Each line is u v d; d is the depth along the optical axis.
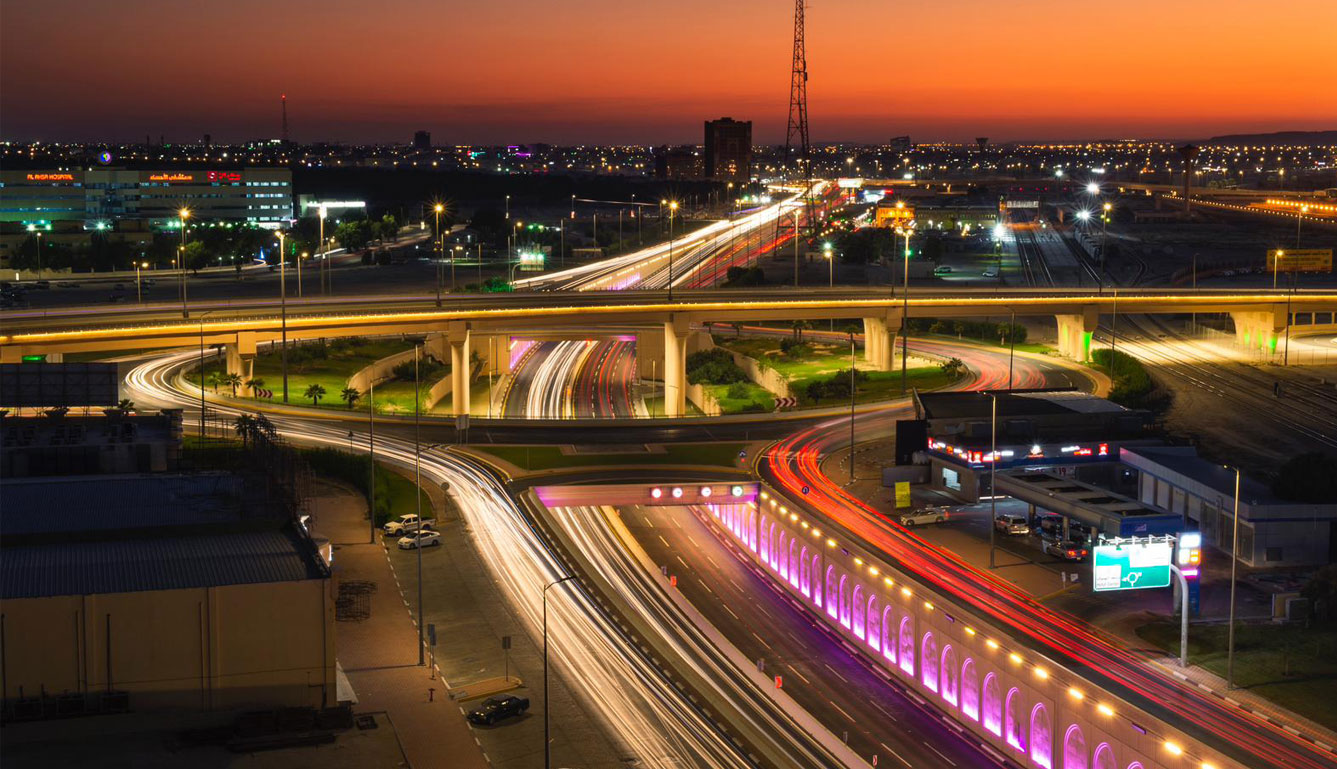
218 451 128.12
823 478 149.00
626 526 148.88
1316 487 115.31
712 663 109.50
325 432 171.00
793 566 132.00
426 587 119.38
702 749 90.88
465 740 88.69
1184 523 111.25
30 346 181.50
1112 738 86.62
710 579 133.38
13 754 69.62
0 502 97.06
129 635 73.75
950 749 96.44
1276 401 193.12
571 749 88.56
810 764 90.75
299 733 74.75
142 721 74.06
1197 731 81.12
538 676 101.19
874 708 103.50
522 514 140.38
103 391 141.88
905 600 109.88
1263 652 94.06
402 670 100.88
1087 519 114.62
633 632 114.25
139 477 106.50
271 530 91.94
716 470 152.62
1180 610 101.88
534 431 174.00
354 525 135.88
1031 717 94.12
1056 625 99.88
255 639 75.81
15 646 72.12
